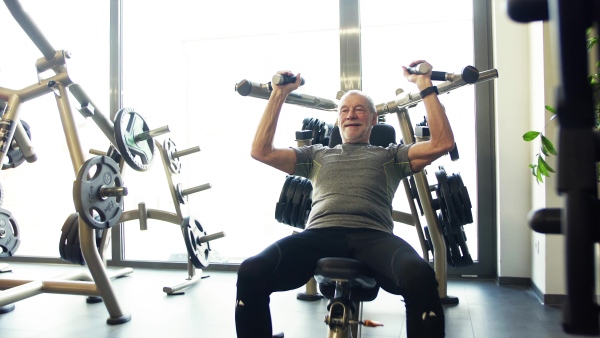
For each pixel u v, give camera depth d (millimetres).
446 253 2525
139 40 3619
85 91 2305
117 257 3598
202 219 3607
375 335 2066
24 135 2461
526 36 2859
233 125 3545
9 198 3898
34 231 3875
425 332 1277
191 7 3557
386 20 3191
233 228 3590
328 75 3264
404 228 3330
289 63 3344
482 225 3084
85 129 3629
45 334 2117
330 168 1756
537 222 461
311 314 2418
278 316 2387
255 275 1403
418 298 1301
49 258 3764
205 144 3584
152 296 2773
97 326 2229
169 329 2180
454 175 2389
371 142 2213
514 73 2881
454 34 3121
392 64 3180
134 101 3619
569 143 375
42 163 3850
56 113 3793
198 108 3576
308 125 2510
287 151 1807
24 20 1938
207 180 3596
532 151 2787
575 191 373
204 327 2207
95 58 3598
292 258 1500
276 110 1741
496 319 2270
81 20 3615
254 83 1741
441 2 3135
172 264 3527
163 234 3654
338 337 1298
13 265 3709
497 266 3033
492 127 3062
